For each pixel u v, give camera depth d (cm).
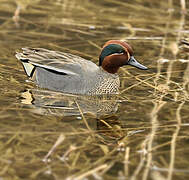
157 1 2083
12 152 1017
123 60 1387
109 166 979
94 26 1831
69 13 1934
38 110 1230
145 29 1828
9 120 1162
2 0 2009
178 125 1167
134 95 1355
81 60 1421
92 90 1367
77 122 1174
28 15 1894
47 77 1388
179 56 1620
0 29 1755
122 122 1185
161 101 1310
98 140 1088
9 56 1557
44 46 1634
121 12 1969
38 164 975
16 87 1370
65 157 1005
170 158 1014
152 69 1526
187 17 1945
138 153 1035
